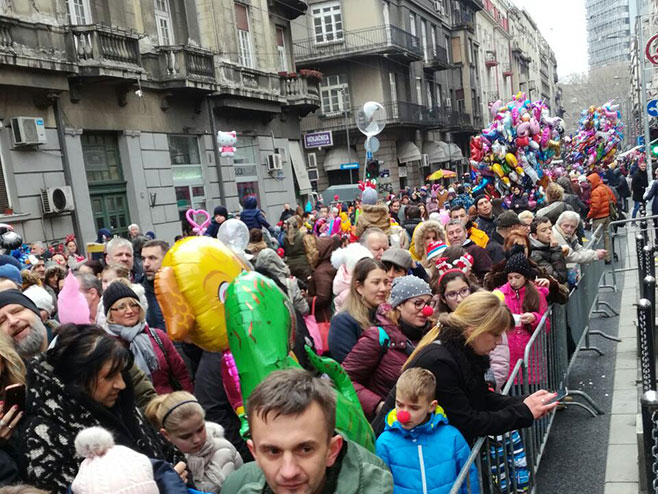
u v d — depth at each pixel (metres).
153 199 18.31
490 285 5.71
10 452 2.56
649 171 16.11
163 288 3.35
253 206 13.22
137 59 16.91
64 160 15.29
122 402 2.71
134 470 2.04
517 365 4.32
